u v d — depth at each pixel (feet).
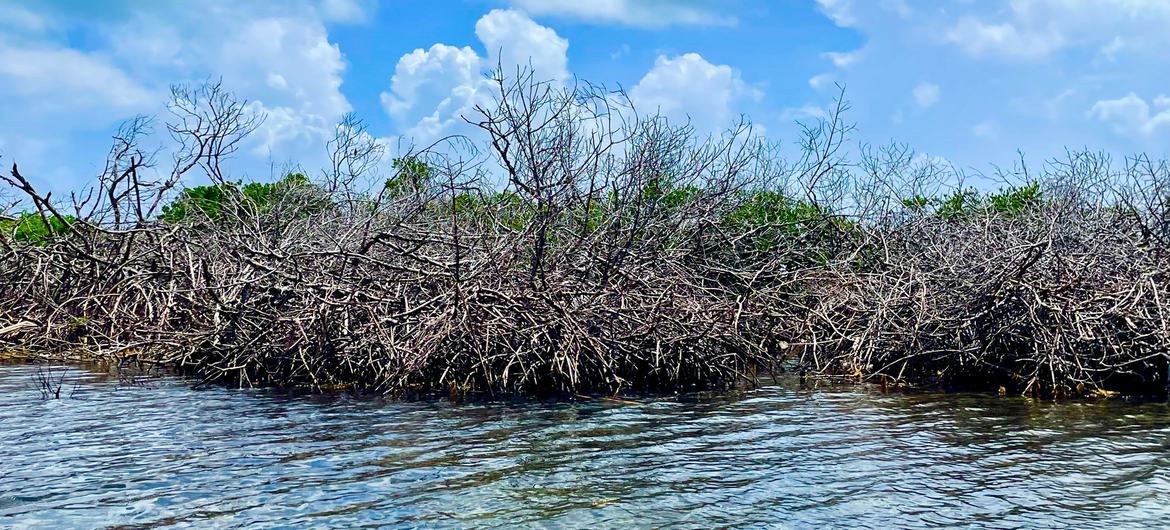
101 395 39.73
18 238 64.90
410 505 25.00
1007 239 50.21
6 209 57.57
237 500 25.30
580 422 34.81
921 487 26.61
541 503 25.18
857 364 46.42
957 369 44.42
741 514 24.39
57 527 23.22
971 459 29.53
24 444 30.99
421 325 40.27
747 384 44.11
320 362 41.78
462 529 23.25
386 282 43.50
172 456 29.55
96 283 49.26
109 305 49.29
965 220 62.69
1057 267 42.73
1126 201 54.54
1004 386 42.24
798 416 36.19
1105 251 46.19
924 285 45.93
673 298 45.47
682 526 23.50
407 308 41.39
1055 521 23.80
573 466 28.71
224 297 44.80
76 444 30.99
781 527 23.47
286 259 44.83
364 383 41.68
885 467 28.66
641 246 51.62
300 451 30.19
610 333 41.73
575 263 46.55
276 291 43.93
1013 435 32.73
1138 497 25.61
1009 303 42.04
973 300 42.96
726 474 27.89
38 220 67.77
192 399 38.86
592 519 24.00
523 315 41.09
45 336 46.70
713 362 43.93
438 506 24.93
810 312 49.42
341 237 50.01
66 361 49.29
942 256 49.80
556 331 40.70
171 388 41.57
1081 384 40.47
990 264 44.29
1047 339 40.27
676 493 26.08
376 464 28.76
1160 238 48.49
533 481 27.12
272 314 42.42
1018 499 25.50
